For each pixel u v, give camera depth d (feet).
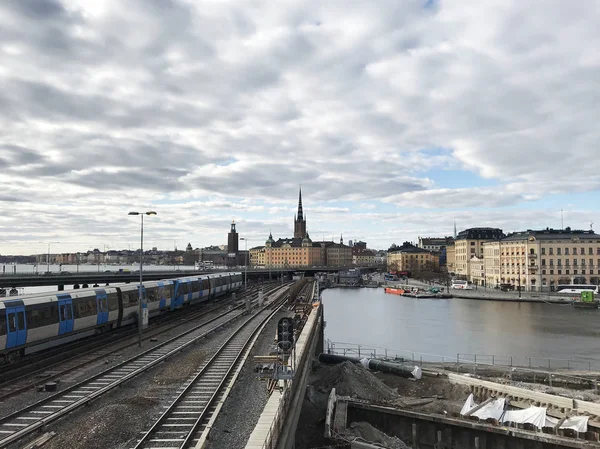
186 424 64.75
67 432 60.64
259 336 142.31
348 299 512.63
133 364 99.25
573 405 120.98
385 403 128.26
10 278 279.49
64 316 111.65
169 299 186.39
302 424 110.73
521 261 521.24
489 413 117.70
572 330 281.74
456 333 276.21
